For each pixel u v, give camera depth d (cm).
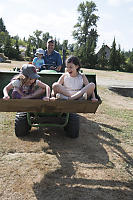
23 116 455
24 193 294
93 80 457
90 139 496
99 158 410
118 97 1108
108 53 6919
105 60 4950
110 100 1004
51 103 339
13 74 444
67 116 451
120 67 4950
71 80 396
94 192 309
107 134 540
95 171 363
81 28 6094
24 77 354
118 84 1427
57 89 381
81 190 310
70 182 326
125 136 539
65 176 340
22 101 329
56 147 435
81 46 6000
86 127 575
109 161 402
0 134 466
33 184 314
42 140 456
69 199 290
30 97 368
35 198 287
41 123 476
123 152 446
